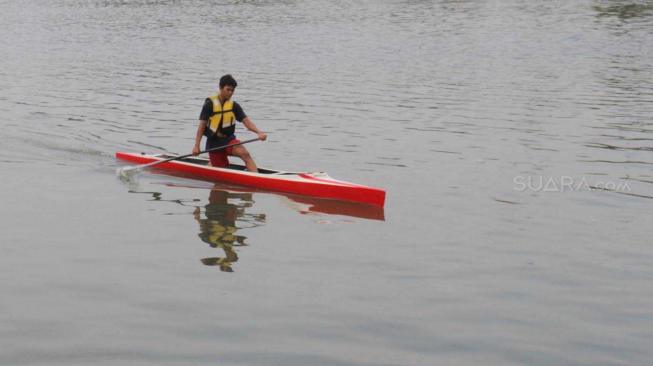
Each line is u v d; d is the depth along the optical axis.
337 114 22.19
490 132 20.05
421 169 16.30
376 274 10.35
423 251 11.30
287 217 12.88
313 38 39.75
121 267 10.39
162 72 29.80
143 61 32.50
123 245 11.27
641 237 12.09
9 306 9.05
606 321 9.06
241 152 15.11
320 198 14.09
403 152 17.78
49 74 29.14
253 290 9.70
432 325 8.84
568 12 50.50
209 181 15.25
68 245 11.20
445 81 28.19
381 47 36.75
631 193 14.62
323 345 8.28
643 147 18.50
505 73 30.00
